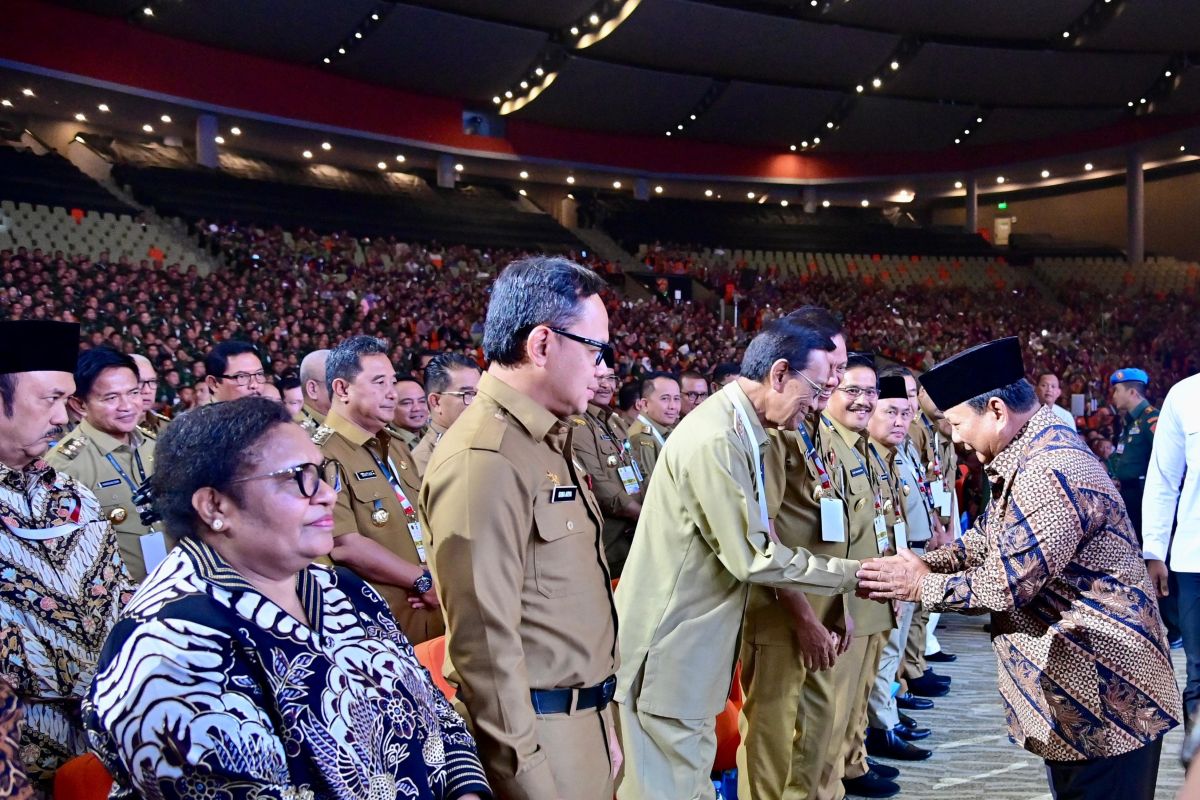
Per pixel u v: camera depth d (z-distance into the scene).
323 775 1.12
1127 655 1.88
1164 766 3.35
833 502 2.71
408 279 19.06
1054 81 21.53
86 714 1.11
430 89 20.86
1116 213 27.17
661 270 24.28
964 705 4.19
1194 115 22.17
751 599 2.59
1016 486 1.98
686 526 2.14
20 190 16.34
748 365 2.22
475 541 1.46
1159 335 20.97
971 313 23.34
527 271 1.62
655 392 5.32
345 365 2.86
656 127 23.88
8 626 1.74
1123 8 18.30
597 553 1.69
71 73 15.65
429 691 1.36
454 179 24.67
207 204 19.00
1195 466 3.26
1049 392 5.68
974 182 26.56
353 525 2.71
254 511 1.19
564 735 1.56
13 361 1.80
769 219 28.38
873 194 27.98
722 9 18.11
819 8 19.03
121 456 2.79
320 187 21.98
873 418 3.59
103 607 1.93
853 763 3.13
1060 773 2.01
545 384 1.60
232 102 17.95
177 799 1.04
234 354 3.54
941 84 21.78
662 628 2.16
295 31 17.22
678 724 2.15
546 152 23.25
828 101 22.56
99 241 16.69
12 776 1.06
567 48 19.64
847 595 2.91
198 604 1.12
